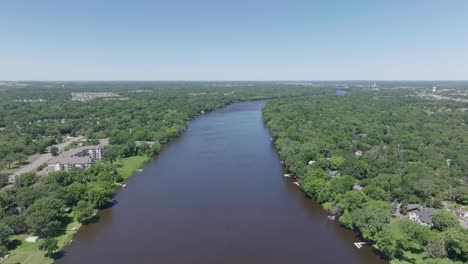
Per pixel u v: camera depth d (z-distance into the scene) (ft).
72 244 401.70
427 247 357.61
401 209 460.14
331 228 435.94
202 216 469.16
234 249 387.75
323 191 504.43
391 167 601.62
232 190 561.02
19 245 392.88
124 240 409.90
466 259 331.98
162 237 415.64
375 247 387.96
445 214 403.75
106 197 503.61
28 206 461.37
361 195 449.48
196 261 365.40
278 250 384.88
